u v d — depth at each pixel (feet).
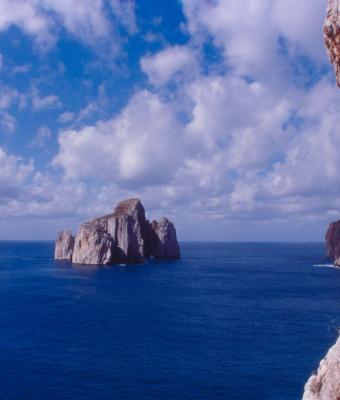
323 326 250.37
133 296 371.35
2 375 165.68
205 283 468.34
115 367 174.60
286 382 158.40
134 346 205.67
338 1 32.63
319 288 430.20
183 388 153.07
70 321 262.26
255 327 247.70
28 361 181.98
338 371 35.60
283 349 200.75
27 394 148.15
